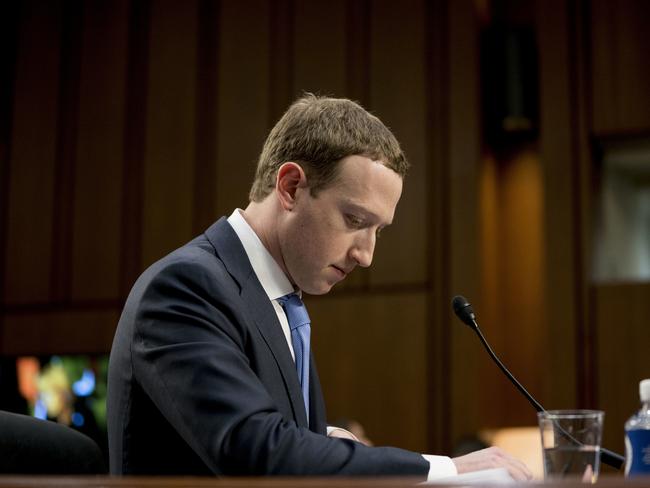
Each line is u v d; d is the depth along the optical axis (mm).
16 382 6211
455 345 5297
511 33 5586
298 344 1913
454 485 1056
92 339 6082
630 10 5270
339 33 5816
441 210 5430
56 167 6359
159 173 6102
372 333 5465
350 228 1835
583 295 5141
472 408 5207
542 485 1036
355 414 5422
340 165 1820
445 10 5578
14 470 1549
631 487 986
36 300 6262
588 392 5055
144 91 6238
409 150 5531
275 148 1910
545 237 5254
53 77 6473
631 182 5613
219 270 1777
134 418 1683
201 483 1062
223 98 6027
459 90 5473
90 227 6211
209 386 1577
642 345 4992
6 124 6547
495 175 5688
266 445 1521
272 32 5980
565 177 5250
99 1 6441
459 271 5340
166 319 1663
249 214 1934
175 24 6230
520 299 5547
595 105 5258
